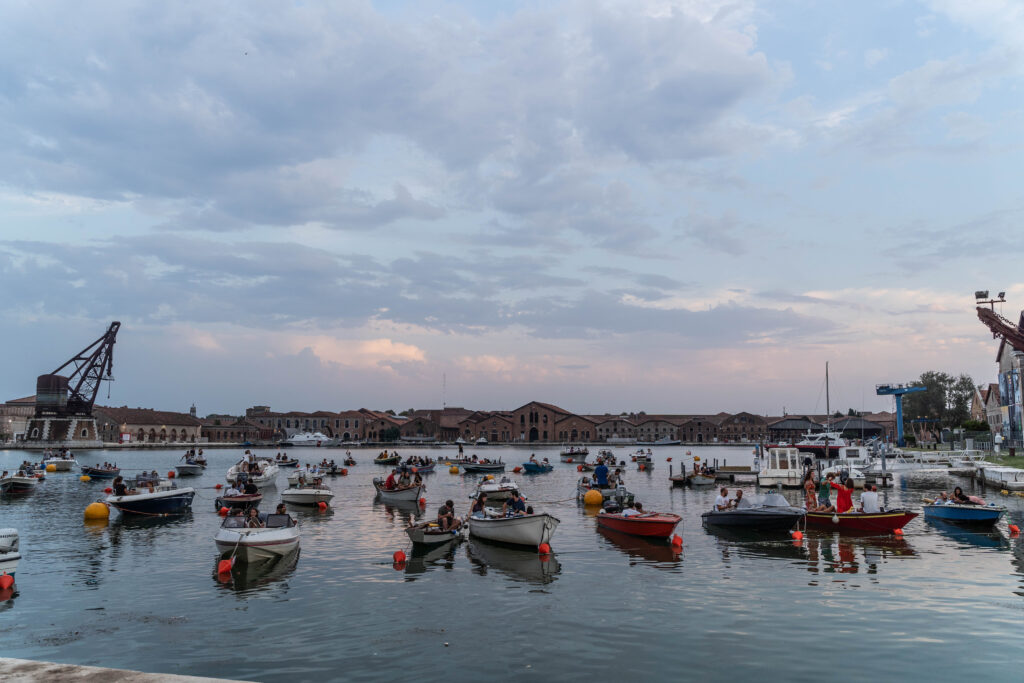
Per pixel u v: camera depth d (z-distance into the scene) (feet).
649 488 197.26
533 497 171.83
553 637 54.70
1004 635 54.39
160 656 50.98
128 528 114.73
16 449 450.71
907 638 53.78
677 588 70.23
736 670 47.57
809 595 67.00
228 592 69.62
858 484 185.16
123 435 517.55
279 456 286.25
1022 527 108.78
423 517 130.52
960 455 236.84
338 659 50.08
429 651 51.67
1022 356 246.88
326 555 89.30
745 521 104.37
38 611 62.85
